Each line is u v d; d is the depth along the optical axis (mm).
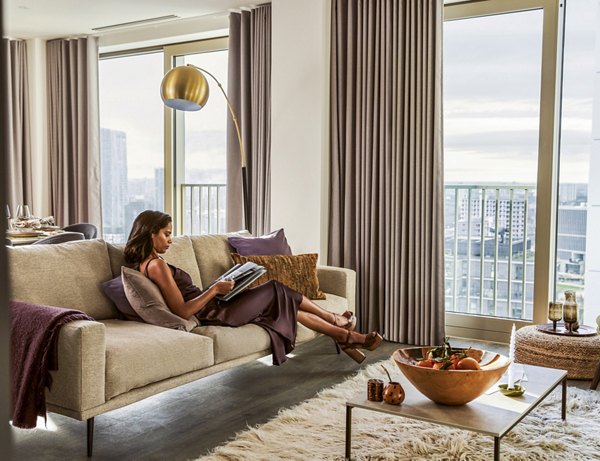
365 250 4789
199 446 2676
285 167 5066
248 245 4176
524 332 3795
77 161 6633
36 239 4531
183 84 4273
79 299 3184
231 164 5520
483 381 2311
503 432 2146
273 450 2586
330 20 4875
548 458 2490
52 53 6688
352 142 4836
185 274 3533
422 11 4496
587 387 3502
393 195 4652
